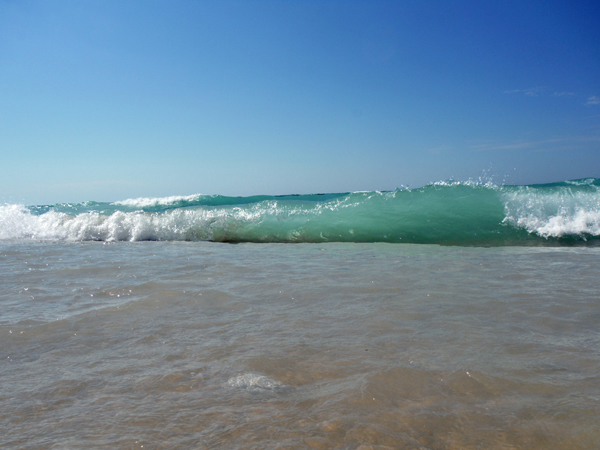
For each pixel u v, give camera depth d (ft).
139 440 3.03
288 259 12.45
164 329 5.91
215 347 5.11
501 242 14.74
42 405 3.67
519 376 4.02
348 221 17.87
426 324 5.82
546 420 3.20
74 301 7.67
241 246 16.70
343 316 6.34
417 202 18.02
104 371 4.44
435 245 15.10
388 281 8.78
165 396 3.80
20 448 2.95
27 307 7.29
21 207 24.59
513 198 16.88
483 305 6.75
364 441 2.97
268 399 3.68
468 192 17.92
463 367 4.25
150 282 9.07
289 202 21.07
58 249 16.38
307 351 4.89
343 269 10.42
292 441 2.98
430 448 2.89
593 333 5.28
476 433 3.06
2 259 13.51
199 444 2.97
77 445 2.98
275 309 6.88
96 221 22.24
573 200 15.92
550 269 9.73
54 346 5.30
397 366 4.31
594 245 13.50
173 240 20.39
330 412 3.41
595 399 3.49
